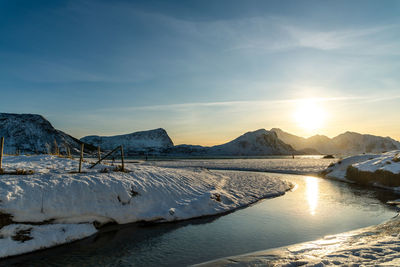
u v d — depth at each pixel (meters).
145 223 10.93
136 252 7.95
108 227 10.28
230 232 9.81
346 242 7.92
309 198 16.72
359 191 19.64
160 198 12.53
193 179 16.67
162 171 17.03
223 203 14.09
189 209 12.38
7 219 8.15
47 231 8.67
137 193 11.94
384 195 17.72
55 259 7.45
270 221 11.25
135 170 15.30
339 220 11.22
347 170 28.88
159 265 7.01
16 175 10.73
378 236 8.23
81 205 10.00
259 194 17.33
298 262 6.18
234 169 43.03
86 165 15.21
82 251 8.04
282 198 16.75
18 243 7.86
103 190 10.98
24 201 8.84
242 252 7.79
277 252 7.33
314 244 8.03
